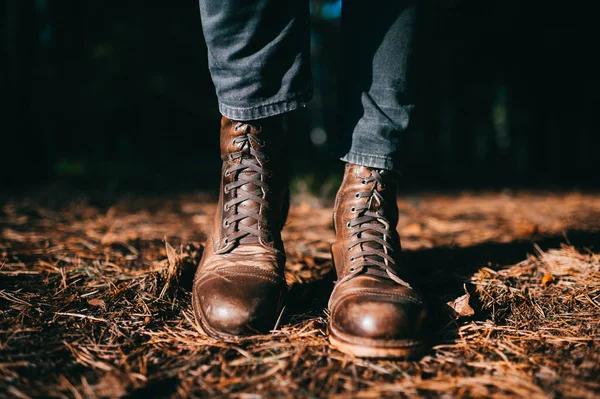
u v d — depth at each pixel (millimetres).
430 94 9156
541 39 8336
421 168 8523
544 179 7102
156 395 929
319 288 1523
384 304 1080
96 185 4648
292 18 1142
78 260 1799
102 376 994
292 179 4742
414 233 2639
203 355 1077
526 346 1134
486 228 2795
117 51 6691
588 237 2283
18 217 2807
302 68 1193
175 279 1440
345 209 1301
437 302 1365
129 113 7613
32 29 4758
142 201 3836
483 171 8555
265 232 1288
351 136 1254
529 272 1665
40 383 958
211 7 1108
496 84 9500
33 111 4758
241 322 1119
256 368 1026
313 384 963
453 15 8031
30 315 1267
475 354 1095
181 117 8438
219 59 1161
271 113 1211
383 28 1191
